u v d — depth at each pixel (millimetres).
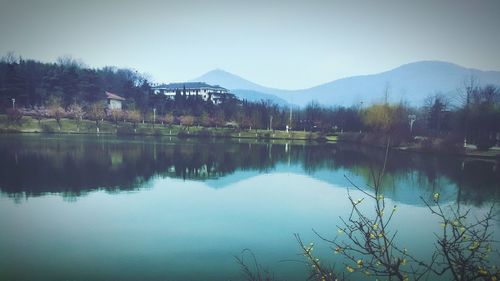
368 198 35438
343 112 136750
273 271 17609
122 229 23875
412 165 58844
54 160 51188
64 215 26672
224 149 77875
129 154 61344
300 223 26531
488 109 73375
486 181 45062
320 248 21094
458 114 81125
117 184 38438
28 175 40844
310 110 144750
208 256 19594
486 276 5082
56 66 130375
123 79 162500
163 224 25203
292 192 37906
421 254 19984
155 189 36938
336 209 31000
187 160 58438
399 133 87250
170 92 195750
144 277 16828
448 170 53750
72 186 36562
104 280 16438
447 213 29469
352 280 16094
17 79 109625
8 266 17578
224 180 43531
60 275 16797
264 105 138625
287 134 120250
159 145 78250
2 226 23766
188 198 33438
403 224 26500
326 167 57031
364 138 101438
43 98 116062
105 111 112000
